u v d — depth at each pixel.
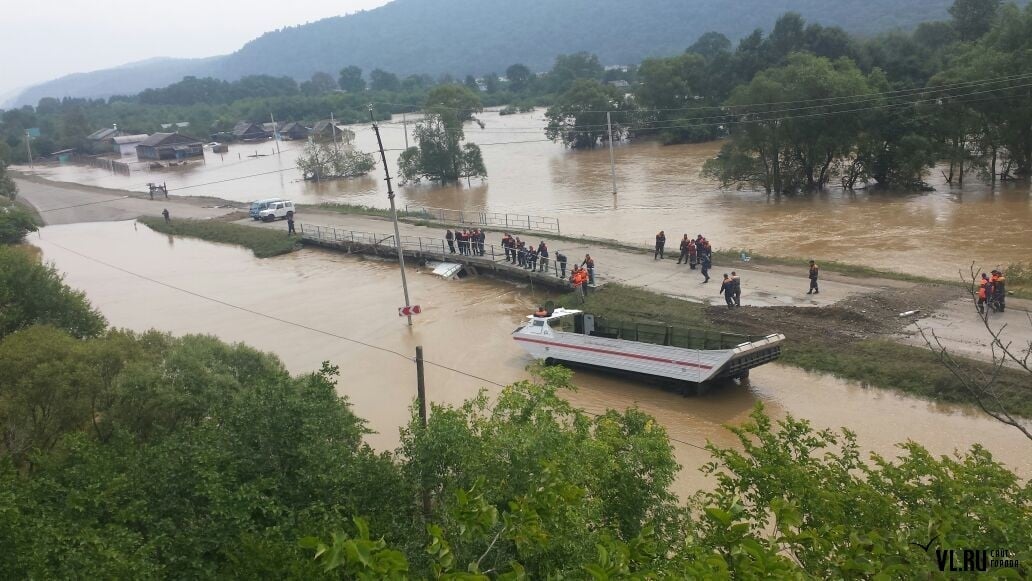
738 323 30.72
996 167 64.69
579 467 11.66
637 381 27.89
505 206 66.88
